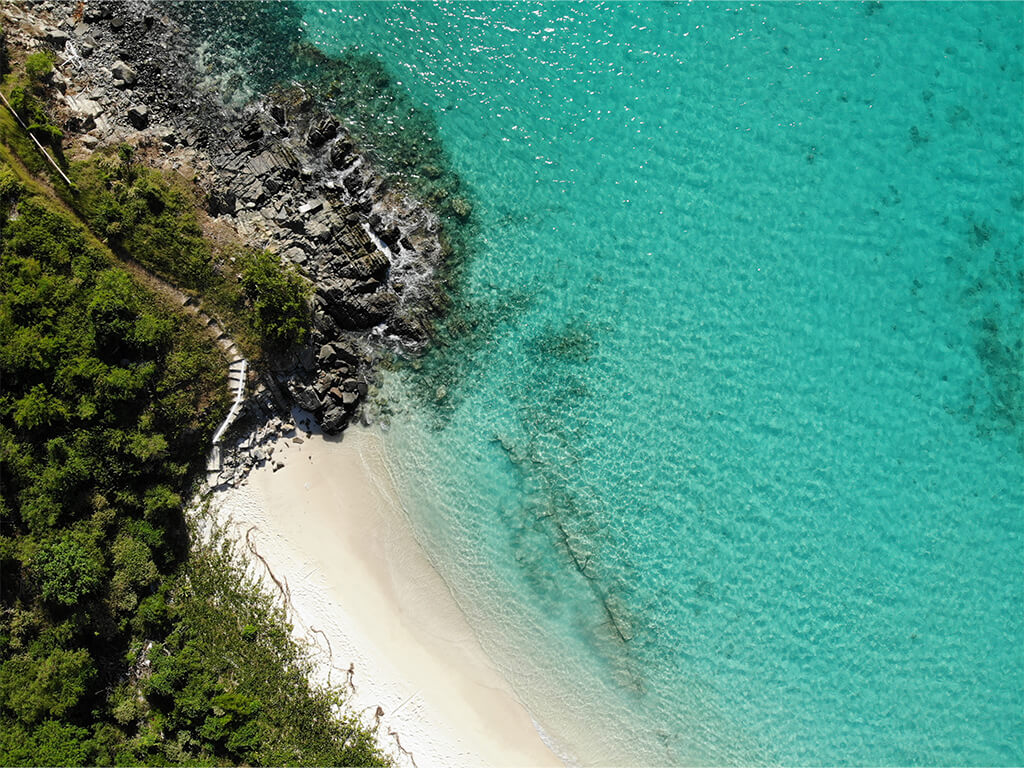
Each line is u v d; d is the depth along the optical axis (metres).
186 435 25.55
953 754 27.02
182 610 25.22
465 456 27.34
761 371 27.91
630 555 27.20
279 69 28.25
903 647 27.28
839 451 27.72
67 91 26.05
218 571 25.73
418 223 27.73
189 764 23.66
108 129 26.12
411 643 26.53
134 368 24.17
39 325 23.12
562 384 27.70
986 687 27.27
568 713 26.64
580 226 28.25
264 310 25.50
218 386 25.61
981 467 27.91
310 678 25.56
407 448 27.25
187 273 25.30
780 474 27.59
